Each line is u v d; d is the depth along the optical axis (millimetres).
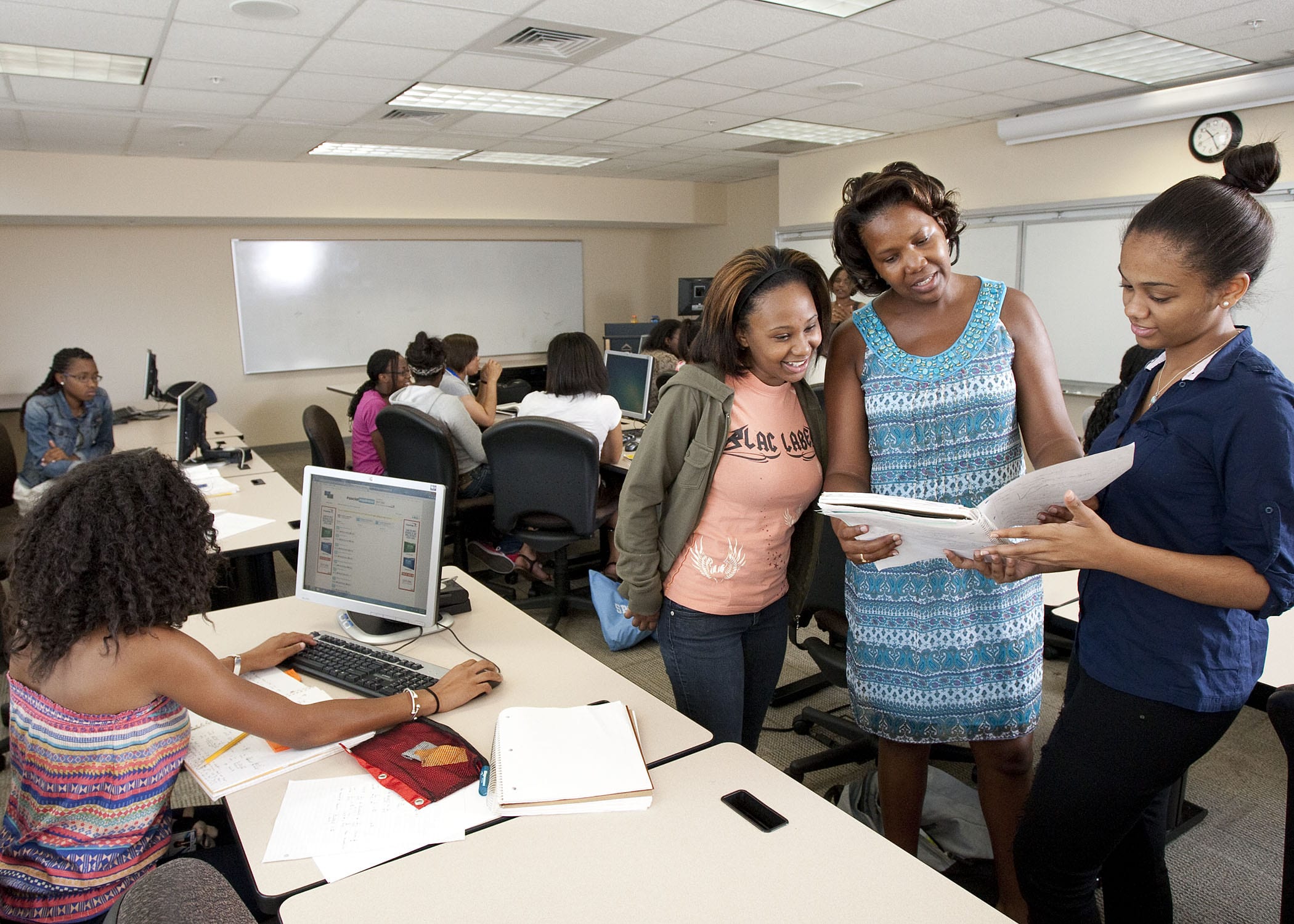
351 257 8133
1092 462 1040
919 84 4879
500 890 1033
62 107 4793
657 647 3430
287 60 4020
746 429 1546
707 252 9938
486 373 5273
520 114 5457
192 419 3520
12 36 3570
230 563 2775
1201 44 4145
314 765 1345
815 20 3654
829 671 2340
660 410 1565
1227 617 1131
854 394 1565
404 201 7762
